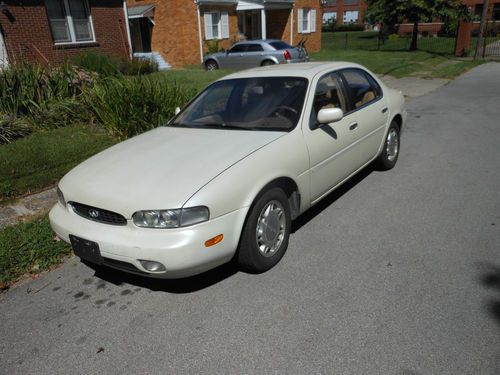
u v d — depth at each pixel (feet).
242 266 11.19
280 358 8.38
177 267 9.35
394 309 9.61
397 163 20.08
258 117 13.07
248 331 9.19
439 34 126.31
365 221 14.11
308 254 12.19
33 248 12.93
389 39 111.86
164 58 72.95
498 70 55.31
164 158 11.26
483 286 10.30
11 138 22.85
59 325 9.81
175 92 24.72
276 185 11.46
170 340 9.07
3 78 25.45
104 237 9.82
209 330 9.30
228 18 76.02
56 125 25.08
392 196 16.10
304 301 10.08
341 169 14.49
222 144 11.70
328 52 87.66
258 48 57.67
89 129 24.94
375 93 17.25
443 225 13.55
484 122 27.53
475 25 120.47
